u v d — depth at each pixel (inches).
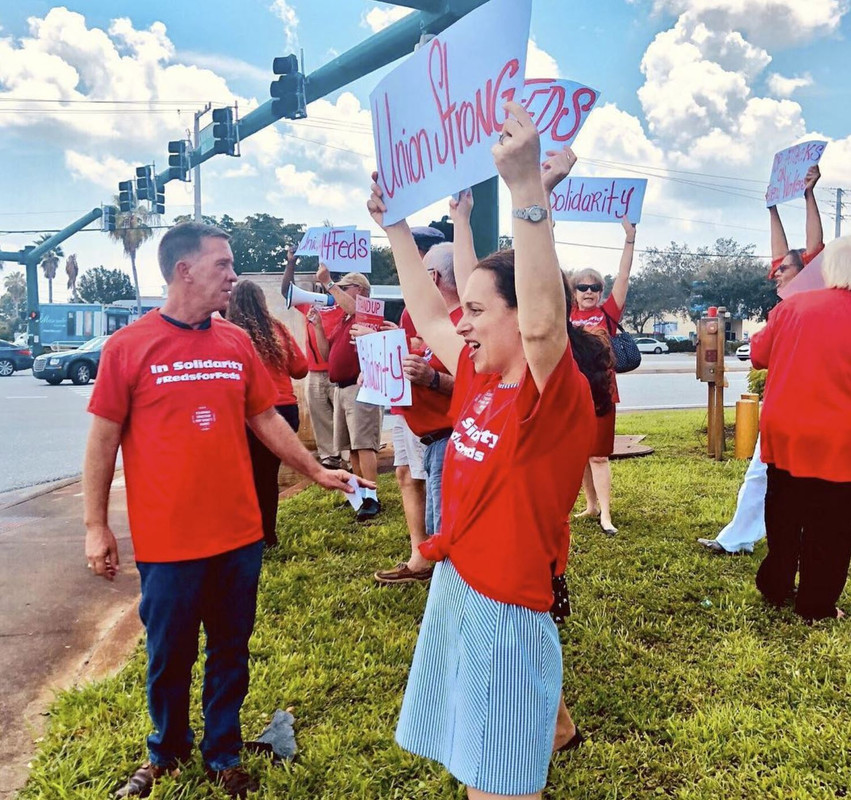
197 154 681.0
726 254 2263.8
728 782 91.0
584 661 122.0
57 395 679.7
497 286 62.9
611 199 184.7
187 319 88.2
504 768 60.5
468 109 67.8
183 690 89.9
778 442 133.6
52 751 97.4
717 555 171.8
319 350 258.1
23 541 199.6
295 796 89.4
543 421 58.2
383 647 126.3
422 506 157.6
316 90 426.6
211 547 86.2
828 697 109.1
